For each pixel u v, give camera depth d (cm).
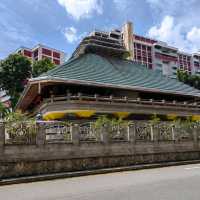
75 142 1741
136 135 2006
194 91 3738
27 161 1564
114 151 1875
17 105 3953
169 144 2153
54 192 1075
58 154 1667
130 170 1786
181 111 3444
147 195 926
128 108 3067
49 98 2900
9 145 1530
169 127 2205
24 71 4794
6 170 1495
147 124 2094
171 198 873
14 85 4781
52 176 1516
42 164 1606
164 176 1376
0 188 1275
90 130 1819
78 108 2800
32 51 11519
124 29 10794
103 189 1073
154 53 12888
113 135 1906
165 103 3338
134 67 3903
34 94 3306
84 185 1211
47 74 2873
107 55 3944
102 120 2080
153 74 3869
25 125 1612
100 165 1800
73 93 2972
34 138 1616
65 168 1673
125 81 3281
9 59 4800
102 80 3094
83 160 1745
